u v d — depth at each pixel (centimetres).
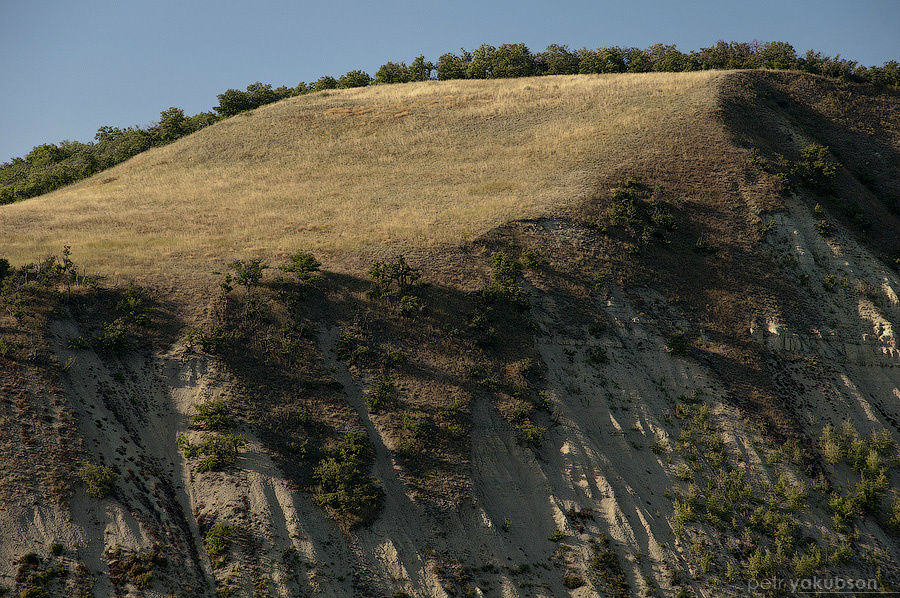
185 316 4166
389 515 3316
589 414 4116
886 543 3719
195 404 3625
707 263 5272
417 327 4369
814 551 3575
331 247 5231
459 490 3503
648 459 3938
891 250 5778
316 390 3841
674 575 3378
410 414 3784
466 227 5453
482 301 4625
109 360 3731
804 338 4828
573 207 5666
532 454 3781
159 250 5138
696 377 4434
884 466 4106
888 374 4731
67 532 2814
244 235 5581
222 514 3117
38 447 3075
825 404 4459
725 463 3966
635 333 4659
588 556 3381
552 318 4641
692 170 6197
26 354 3516
